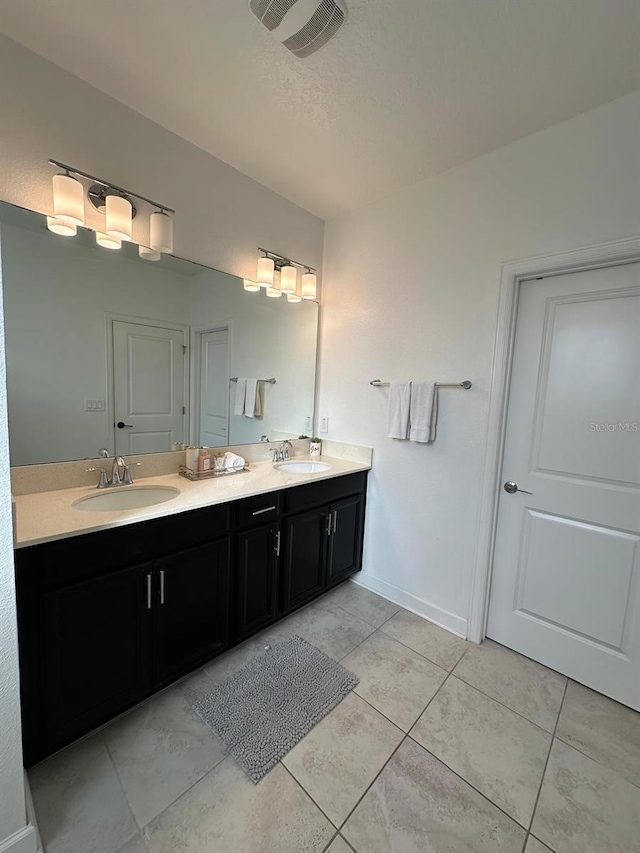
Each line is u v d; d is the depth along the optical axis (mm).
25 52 1370
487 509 1940
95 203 1604
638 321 1538
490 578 2014
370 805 1183
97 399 1747
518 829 1130
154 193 1771
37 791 1185
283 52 1336
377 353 2406
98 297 1710
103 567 1319
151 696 1571
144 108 1645
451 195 2006
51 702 1231
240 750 1345
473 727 1482
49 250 1556
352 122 1681
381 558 2465
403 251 2234
